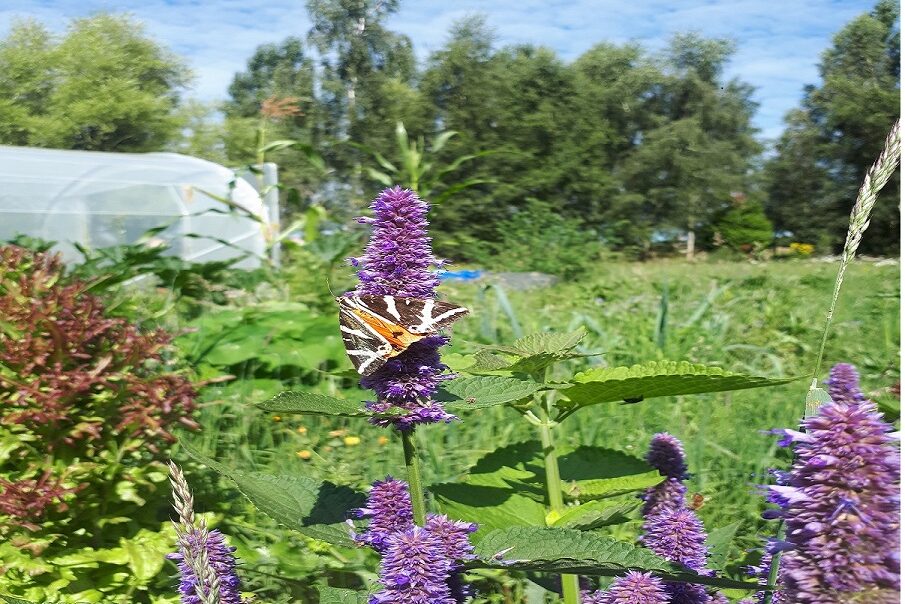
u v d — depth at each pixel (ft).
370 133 137.18
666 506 8.97
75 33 177.27
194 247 53.11
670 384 7.35
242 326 22.31
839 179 153.99
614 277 62.59
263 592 11.59
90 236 48.96
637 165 152.66
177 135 177.06
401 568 6.13
